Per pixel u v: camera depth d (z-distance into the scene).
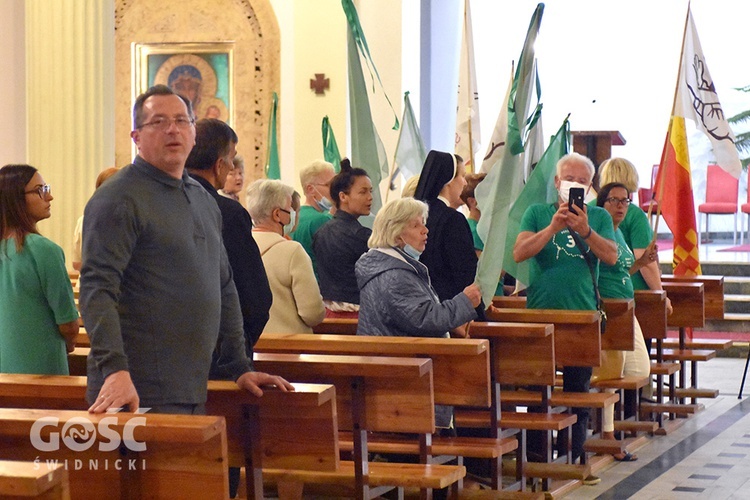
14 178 4.64
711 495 6.12
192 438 3.16
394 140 12.64
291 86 12.78
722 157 8.70
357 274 5.29
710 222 18.94
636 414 8.20
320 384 4.41
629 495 6.13
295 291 5.33
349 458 5.53
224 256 3.87
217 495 3.33
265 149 12.86
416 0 13.52
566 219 6.25
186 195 3.56
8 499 2.73
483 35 17.27
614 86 17.67
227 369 3.93
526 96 6.02
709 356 8.89
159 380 3.43
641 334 7.54
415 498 5.64
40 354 4.63
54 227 7.98
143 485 3.39
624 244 7.32
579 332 6.38
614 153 17.83
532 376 5.74
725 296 14.12
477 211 7.24
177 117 3.47
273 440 4.14
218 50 12.97
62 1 7.96
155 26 13.13
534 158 9.17
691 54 8.70
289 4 12.80
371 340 4.98
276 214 5.41
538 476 6.04
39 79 8.00
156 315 3.42
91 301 3.28
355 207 6.37
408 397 4.56
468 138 10.54
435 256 5.62
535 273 6.72
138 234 3.39
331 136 9.95
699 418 8.85
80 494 3.42
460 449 5.30
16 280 4.61
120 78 13.22
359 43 8.35
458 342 4.91
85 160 7.96
